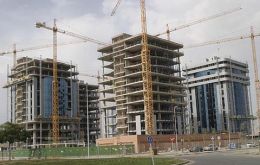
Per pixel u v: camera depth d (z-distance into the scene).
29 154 115.56
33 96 197.12
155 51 172.88
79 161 64.62
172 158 65.81
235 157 59.81
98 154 114.69
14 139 113.81
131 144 123.94
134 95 169.50
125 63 174.75
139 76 170.12
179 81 183.25
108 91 188.25
